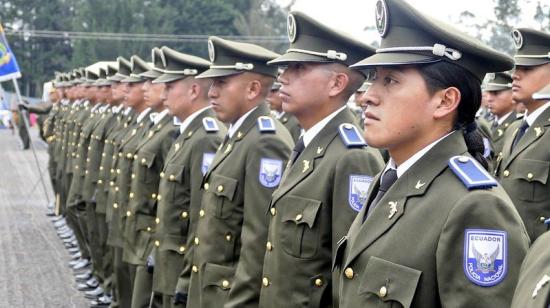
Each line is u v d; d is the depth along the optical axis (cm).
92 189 736
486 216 198
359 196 289
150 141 515
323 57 310
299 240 297
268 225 348
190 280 394
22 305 639
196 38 4159
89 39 4172
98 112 820
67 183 954
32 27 5066
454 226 201
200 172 435
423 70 214
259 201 351
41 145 2498
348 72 312
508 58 212
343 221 288
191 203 436
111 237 587
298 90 313
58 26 5103
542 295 150
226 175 369
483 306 194
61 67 5012
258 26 4309
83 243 797
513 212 202
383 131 219
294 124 712
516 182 432
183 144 451
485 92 672
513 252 196
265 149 359
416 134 219
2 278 734
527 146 435
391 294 207
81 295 685
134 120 627
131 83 620
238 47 383
